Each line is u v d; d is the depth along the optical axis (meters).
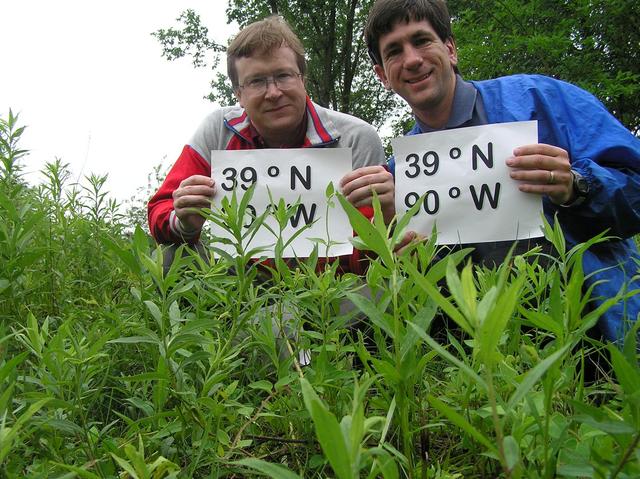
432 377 0.61
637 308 1.08
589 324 0.39
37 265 0.90
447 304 0.30
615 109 4.07
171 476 0.39
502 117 1.30
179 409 0.50
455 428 0.53
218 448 0.50
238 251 0.57
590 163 1.13
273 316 0.64
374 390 0.65
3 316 0.67
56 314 0.86
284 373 0.56
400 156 1.14
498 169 1.08
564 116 1.27
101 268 1.02
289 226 1.09
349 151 1.13
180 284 0.56
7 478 0.40
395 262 0.44
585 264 1.10
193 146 1.52
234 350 0.55
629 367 0.31
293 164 1.13
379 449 0.30
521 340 0.59
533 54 3.94
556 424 0.39
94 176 1.14
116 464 0.47
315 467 0.51
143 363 0.65
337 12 9.77
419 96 1.37
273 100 1.41
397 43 1.35
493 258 1.18
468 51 3.99
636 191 1.16
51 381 0.49
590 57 3.89
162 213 1.33
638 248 1.33
